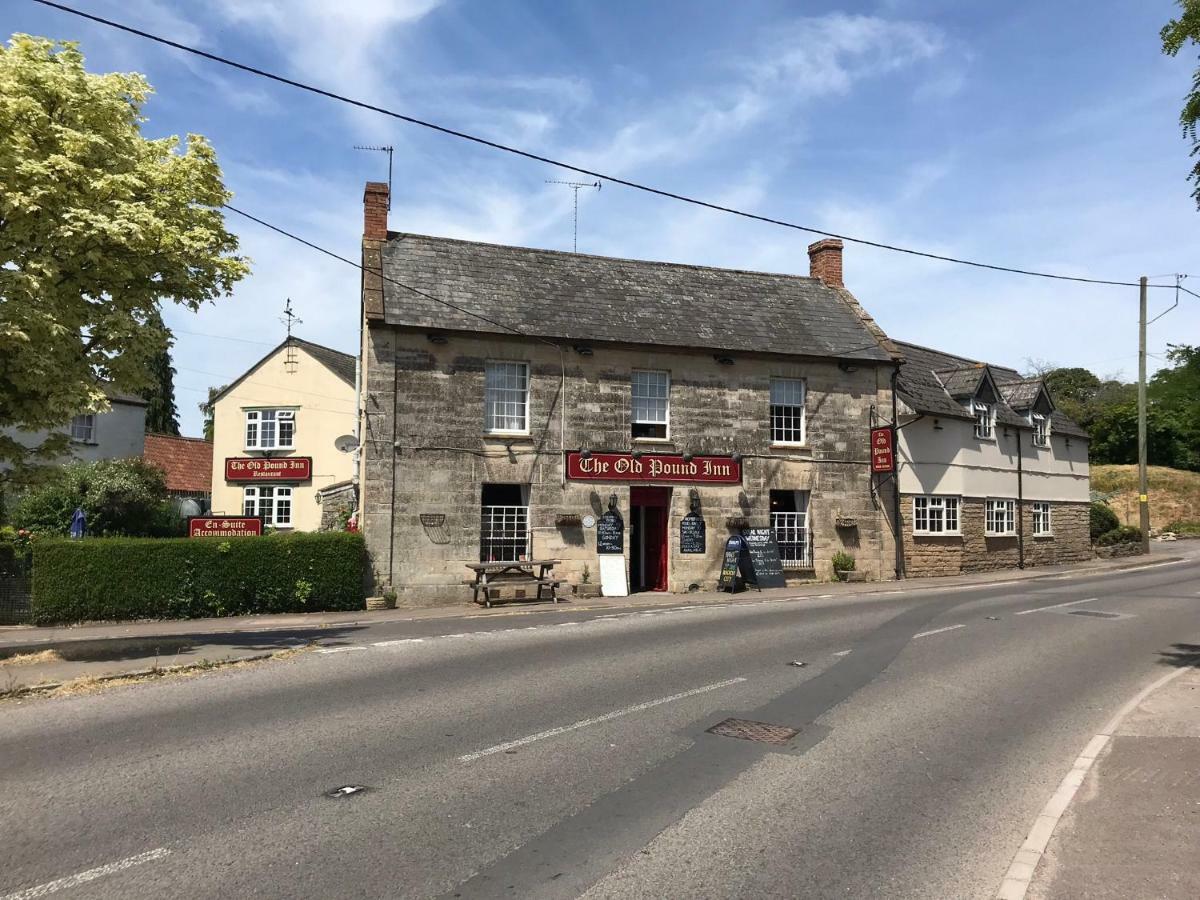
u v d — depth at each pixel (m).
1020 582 23.70
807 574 22.86
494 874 4.78
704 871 4.84
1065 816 5.57
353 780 6.37
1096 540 33.62
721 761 6.86
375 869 4.84
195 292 12.41
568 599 20.06
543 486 20.52
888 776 6.53
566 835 5.34
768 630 13.84
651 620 15.42
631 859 4.99
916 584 22.83
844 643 12.50
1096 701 8.99
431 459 19.61
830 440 23.44
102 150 11.46
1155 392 52.75
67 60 11.62
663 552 21.83
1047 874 4.70
